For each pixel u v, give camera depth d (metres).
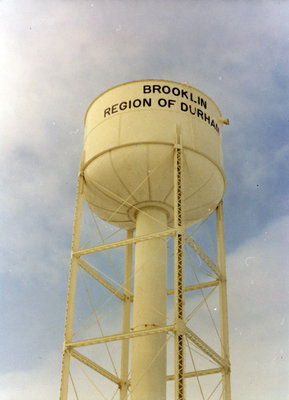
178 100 24.25
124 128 23.59
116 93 24.80
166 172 23.06
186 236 21.88
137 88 24.50
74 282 22.52
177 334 19.27
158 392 21.48
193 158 23.27
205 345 20.98
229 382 22.67
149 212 24.72
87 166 24.39
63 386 20.47
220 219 26.42
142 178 23.38
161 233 21.64
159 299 23.05
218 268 25.14
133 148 23.03
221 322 23.91
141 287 23.22
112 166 23.34
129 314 27.12
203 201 24.88
